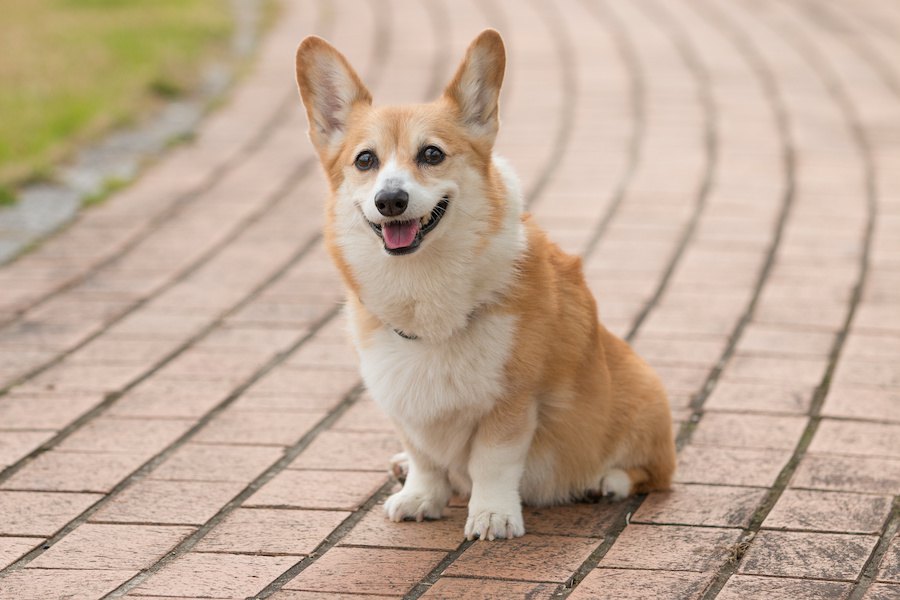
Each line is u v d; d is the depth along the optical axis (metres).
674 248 8.07
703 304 7.14
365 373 4.69
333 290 7.59
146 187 9.51
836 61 13.00
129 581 4.34
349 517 4.86
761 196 9.05
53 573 4.41
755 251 8.00
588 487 4.93
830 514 4.70
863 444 5.33
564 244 8.16
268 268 7.96
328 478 5.21
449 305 4.43
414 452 4.81
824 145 10.23
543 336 4.53
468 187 4.51
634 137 10.45
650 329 6.80
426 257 4.41
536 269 4.62
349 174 4.64
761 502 4.84
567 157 9.98
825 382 6.04
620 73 12.47
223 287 7.66
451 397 4.50
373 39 13.79
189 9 15.03
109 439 5.63
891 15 15.45
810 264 7.75
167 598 4.20
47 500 5.03
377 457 5.41
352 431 5.68
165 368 6.47
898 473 5.04
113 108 10.98
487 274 4.45
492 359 4.46
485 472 4.64
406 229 4.35
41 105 10.91
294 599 4.17
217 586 4.29
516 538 4.62
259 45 13.63
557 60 13.00
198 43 13.35
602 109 11.24
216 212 9.00
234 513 4.90
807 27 14.66
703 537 4.55
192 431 5.71
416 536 4.68
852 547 4.43
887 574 4.21
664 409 4.96
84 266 8.02
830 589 4.12
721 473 5.13
